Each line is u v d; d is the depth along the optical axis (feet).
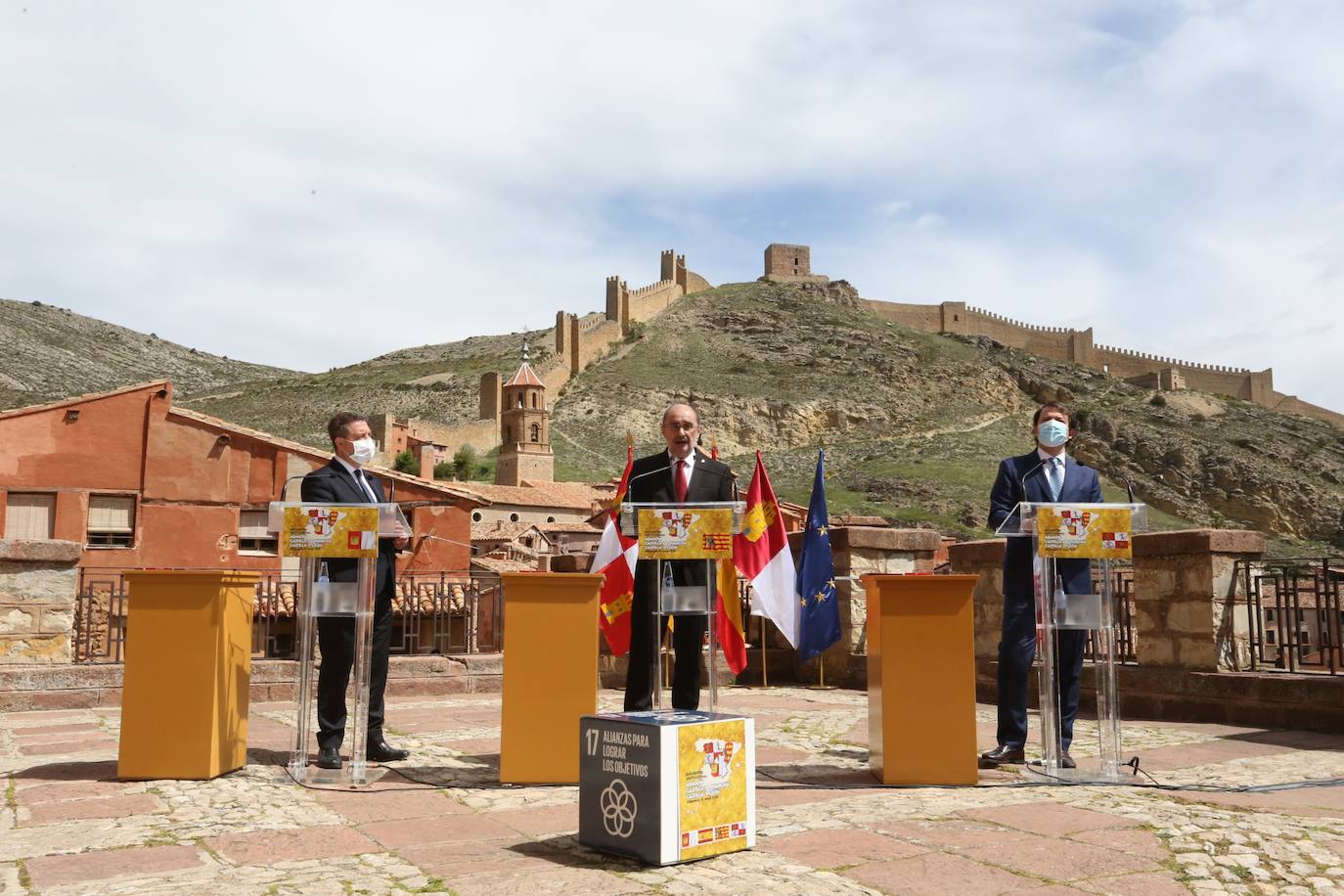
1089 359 584.81
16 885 13.03
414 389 489.26
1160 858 14.33
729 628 23.57
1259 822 16.14
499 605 43.86
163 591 20.49
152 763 20.22
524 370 353.10
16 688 32.81
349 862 14.28
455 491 86.33
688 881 13.29
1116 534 20.58
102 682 33.96
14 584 33.83
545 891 12.89
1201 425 501.15
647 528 20.84
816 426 486.38
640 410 459.73
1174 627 30.48
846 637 40.78
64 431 82.33
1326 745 24.26
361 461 22.24
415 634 42.75
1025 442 480.64
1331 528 418.31
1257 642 29.94
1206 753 23.34
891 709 20.07
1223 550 29.53
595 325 531.50
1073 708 21.97
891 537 41.86
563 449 410.52
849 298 614.34
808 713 32.07
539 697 20.22
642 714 15.47
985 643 37.17
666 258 611.47
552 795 19.08
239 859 14.40
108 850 14.87
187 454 84.74
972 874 13.65
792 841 15.44
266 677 36.01
